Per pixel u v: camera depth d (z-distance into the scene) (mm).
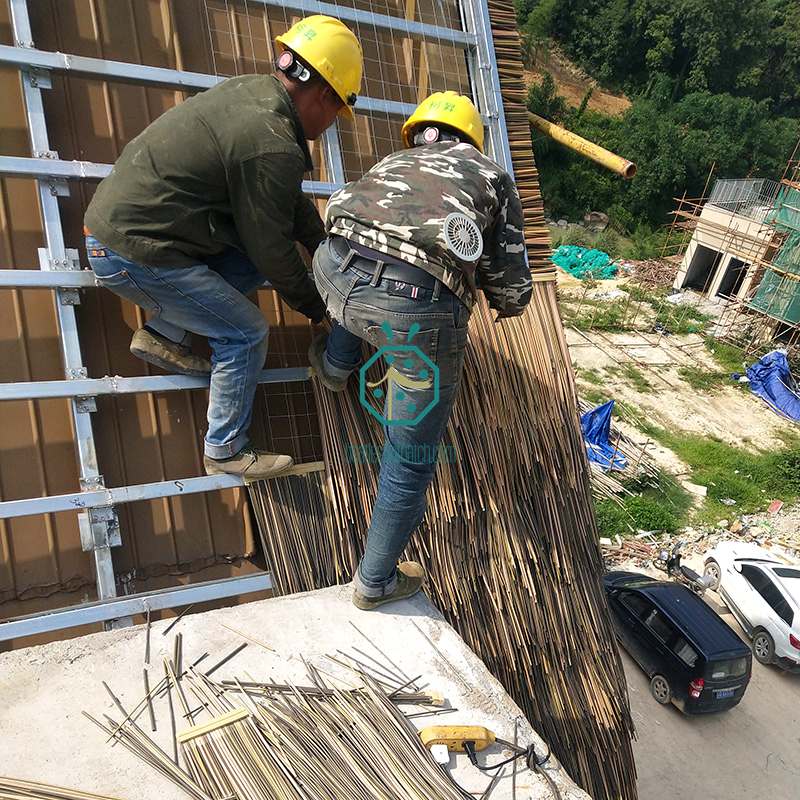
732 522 12086
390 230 1788
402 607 2178
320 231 2477
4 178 2293
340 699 1793
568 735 2676
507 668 2551
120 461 2332
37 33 2365
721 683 7977
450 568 2531
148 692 1754
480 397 2857
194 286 1989
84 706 1699
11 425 2232
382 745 1672
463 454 2715
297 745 1645
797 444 15117
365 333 1911
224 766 1580
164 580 2352
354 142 2984
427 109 2195
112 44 2486
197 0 2648
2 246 2271
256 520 2426
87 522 2141
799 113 36375
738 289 21047
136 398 2387
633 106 29594
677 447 14320
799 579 9742
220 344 2154
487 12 3254
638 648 8773
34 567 2199
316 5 2840
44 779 1510
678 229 27203
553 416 3074
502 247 2135
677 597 8836
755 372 17391
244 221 1927
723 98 29250
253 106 1856
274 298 2699
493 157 3172
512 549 2705
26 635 1930
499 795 1627
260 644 1955
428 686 1900
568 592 2881
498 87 3205
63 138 2377
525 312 3164
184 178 1849
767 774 7754
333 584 2352
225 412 2199
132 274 1959
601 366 17422
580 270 23391
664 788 7430
